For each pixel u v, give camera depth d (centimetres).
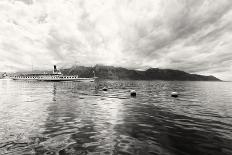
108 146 709
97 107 1742
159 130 947
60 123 1080
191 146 719
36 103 1995
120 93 3669
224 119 1234
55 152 643
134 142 758
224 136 848
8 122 1084
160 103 2100
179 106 1870
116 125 1045
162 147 704
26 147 688
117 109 1631
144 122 1128
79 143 740
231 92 4581
